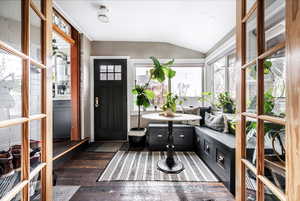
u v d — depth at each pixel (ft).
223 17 7.68
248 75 3.20
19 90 2.62
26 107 2.60
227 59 10.09
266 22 2.61
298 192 1.65
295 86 1.68
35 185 3.19
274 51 2.29
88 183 6.21
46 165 3.24
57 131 10.94
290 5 1.75
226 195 5.49
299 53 1.62
